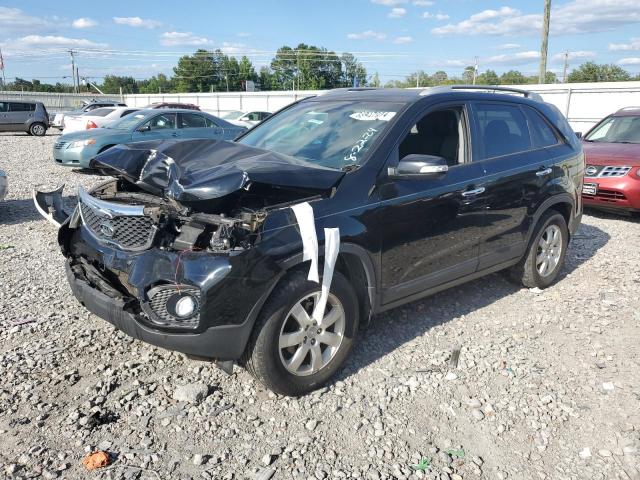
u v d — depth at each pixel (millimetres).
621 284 5629
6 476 2723
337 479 2797
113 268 3355
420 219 3967
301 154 4102
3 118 26703
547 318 4770
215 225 3131
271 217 3186
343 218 3498
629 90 22391
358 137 4016
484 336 4406
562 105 24484
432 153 4258
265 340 3195
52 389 3490
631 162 8328
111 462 2859
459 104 4504
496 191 4562
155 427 3152
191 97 50062
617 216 9023
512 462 2975
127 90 110500
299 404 3416
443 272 4293
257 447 3020
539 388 3678
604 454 3039
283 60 94938
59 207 4477
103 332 4270
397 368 3871
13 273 5609
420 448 3061
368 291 3754
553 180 5152
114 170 3648
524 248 5070
